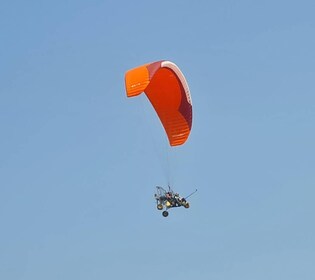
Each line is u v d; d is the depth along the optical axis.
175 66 149.88
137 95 137.88
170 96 154.00
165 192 142.75
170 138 156.62
